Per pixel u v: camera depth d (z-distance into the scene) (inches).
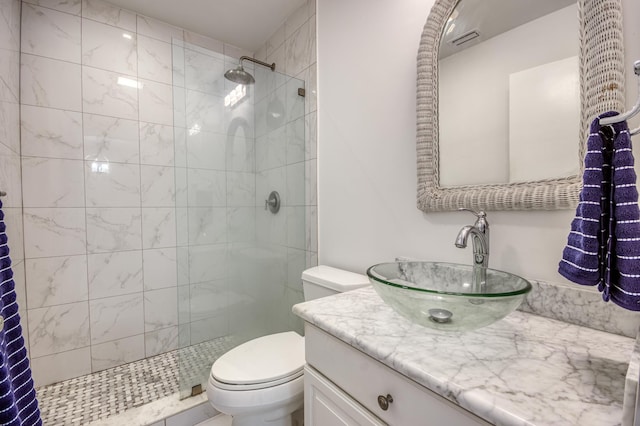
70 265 66.5
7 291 28.4
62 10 64.7
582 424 15.7
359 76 55.0
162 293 78.1
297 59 71.6
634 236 19.0
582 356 23.2
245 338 74.9
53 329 64.5
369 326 29.2
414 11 45.4
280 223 75.6
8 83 55.0
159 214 77.4
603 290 20.7
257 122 78.0
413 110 45.5
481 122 37.4
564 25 30.4
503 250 35.6
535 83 32.6
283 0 68.9
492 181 36.4
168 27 78.3
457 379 20.0
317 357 32.8
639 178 26.1
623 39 27.0
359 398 27.3
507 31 34.9
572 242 22.4
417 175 44.1
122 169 72.4
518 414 16.4
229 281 74.2
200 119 71.9
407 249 46.8
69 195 66.1
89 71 68.0
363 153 54.6
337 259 61.2
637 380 13.1
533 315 31.9
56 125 64.5
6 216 53.4
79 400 58.1
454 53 40.0
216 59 73.0
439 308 26.5
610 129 20.6
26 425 29.1
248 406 38.6
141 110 74.6
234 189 76.4
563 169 30.5
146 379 66.0
